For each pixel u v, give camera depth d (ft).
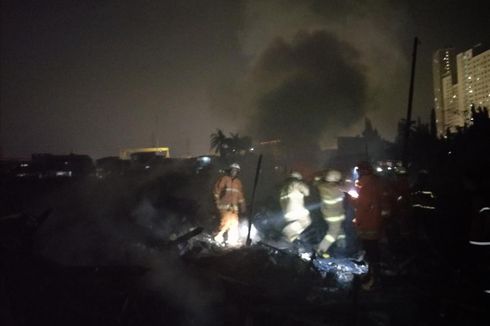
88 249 35.76
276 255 29.94
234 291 22.49
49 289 23.13
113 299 22.36
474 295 20.53
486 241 20.33
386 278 24.80
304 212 33.86
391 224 31.99
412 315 19.86
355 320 18.57
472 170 20.57
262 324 19.90
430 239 31.37
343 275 26.89
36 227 27.76
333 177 31.22
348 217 36.42
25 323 21.62
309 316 19.76
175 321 21.44
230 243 36.60
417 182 35.12
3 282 23.11
